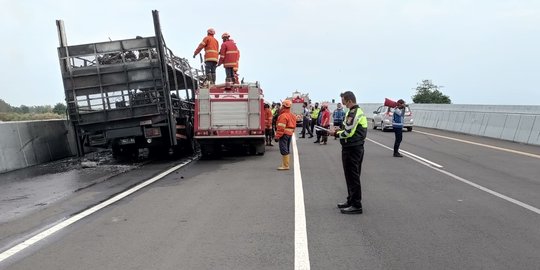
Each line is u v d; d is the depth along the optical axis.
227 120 15.45
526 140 19.64
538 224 6.61
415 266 4.93
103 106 13.70
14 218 7.36
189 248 5.62
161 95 13.81
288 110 12.54
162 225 6.72
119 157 15.56
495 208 7.62
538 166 12.59
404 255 5.29
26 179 11.33
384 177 10.90
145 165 14.00
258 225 6.63
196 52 18.30
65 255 5.45
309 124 25.45
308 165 13.40
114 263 5.14
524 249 5.48
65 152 16.14
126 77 13.66
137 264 5.09
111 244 5.84
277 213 7.38
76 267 5.04
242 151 17.53
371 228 6.44
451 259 5.14
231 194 9.04
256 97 15.46
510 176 10.94
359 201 7.31
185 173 12.14
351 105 7.47
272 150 18.28
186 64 18.23
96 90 13.66
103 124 14.01
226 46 18.34
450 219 6.91
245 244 5.74
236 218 7.07
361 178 10.77
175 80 15.40
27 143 13.92
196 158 15.97
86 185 10.34
